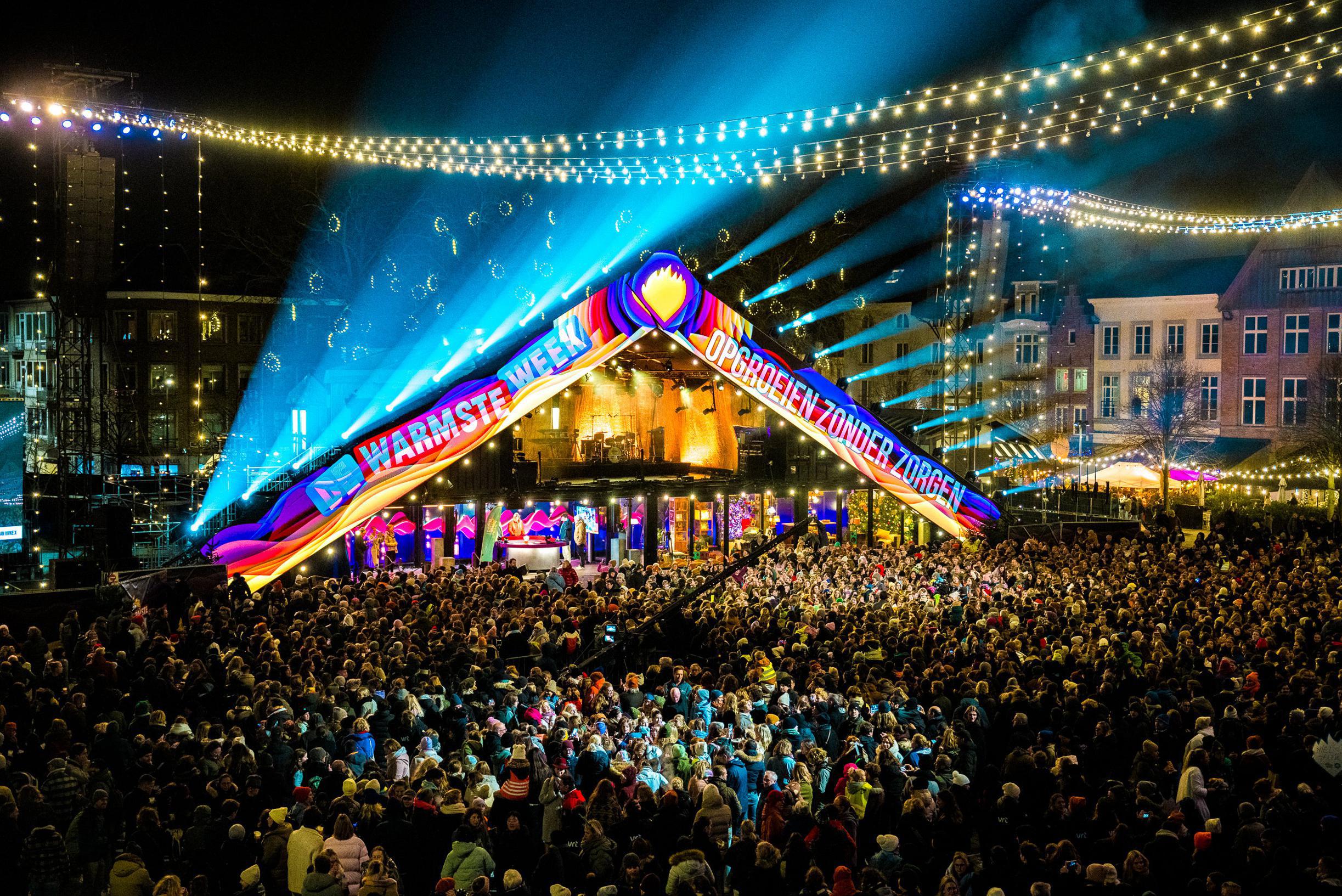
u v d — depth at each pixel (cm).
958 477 4047
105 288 3391
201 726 1450
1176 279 6406
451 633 1975
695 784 1312
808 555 3281
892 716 1571
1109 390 6556
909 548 3481
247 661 1817
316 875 1023
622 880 1115
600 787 1245
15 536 3844
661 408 4750
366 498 3181
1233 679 1816
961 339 6228
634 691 1739
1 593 2533
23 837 1158
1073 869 1046
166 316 5591
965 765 1473
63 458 3064
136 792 1229
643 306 3538
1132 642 2023
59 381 3228
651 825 1216
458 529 3750
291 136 2831
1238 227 4381
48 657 1778
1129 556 3234
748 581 2817
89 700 1603
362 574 2830
